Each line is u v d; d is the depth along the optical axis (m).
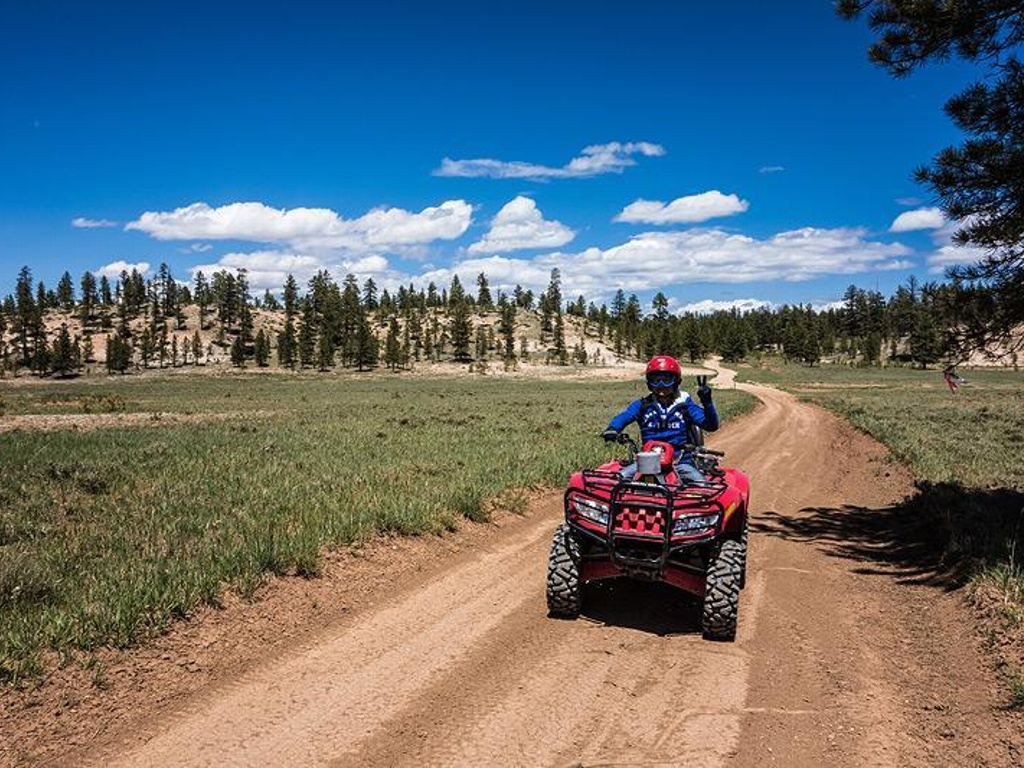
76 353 161.12
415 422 27.11
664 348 171.88
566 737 4.21
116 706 4.46
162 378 131.62
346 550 7.96
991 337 8.88
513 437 20.34
